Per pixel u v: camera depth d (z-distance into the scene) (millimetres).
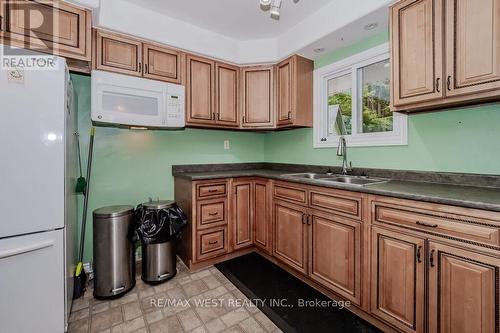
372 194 1450
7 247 1213
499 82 1155
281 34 2508
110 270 1811
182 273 2191
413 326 1271
